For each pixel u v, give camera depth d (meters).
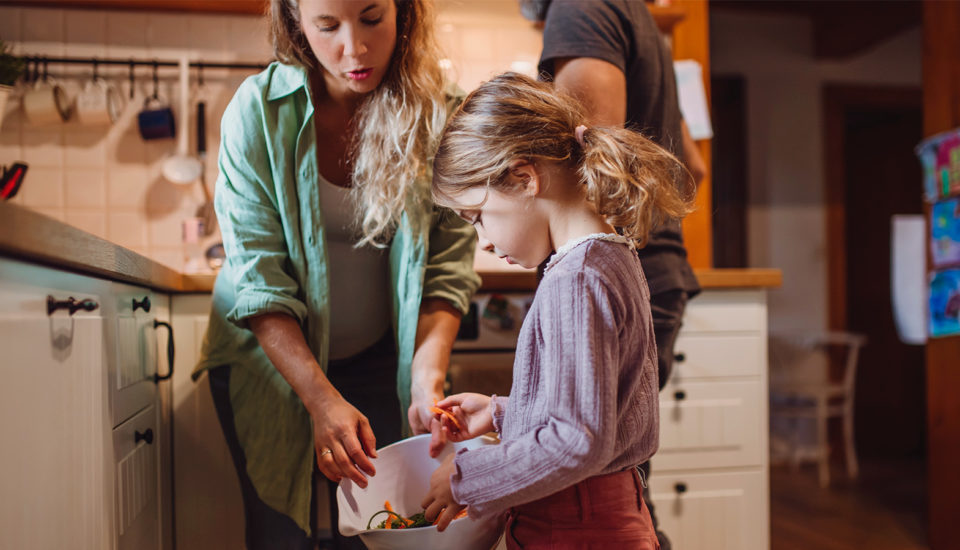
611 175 0.85
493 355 1.89
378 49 1.07
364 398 1.30
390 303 1.30
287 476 1.18
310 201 1.15
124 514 1.16
